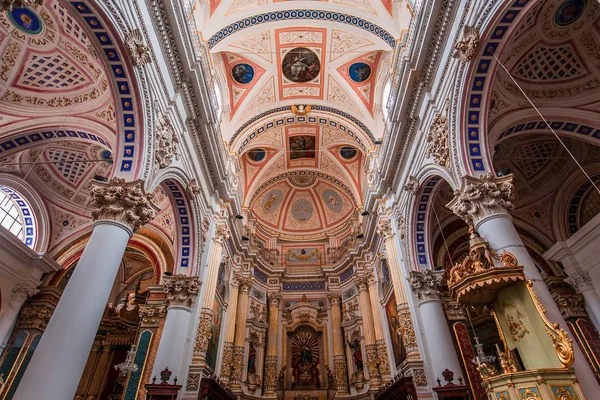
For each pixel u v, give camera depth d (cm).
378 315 1480
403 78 955
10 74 865
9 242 1085
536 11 702
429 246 1101
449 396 845
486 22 653
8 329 1080
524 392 450
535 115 818
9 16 783
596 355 998
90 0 580
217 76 1383
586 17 736
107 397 1356
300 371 1700
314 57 1462
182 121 948
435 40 832
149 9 754
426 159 946
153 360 1045
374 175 1427
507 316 572
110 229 623
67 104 920
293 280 1938
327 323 1797
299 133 1792
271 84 1538
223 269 1439
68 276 1272
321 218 2155
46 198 1250
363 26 1254
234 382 1404
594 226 1054
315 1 1252
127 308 1519
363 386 1484
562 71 803
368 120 1518
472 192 674
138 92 710
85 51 827
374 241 1561
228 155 1441
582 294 1095
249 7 1234
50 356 489
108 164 1243
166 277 1066
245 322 1605
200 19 1122
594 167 1084
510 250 589
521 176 1185
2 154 938
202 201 1179
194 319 1057
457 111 747
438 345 955
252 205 2038
